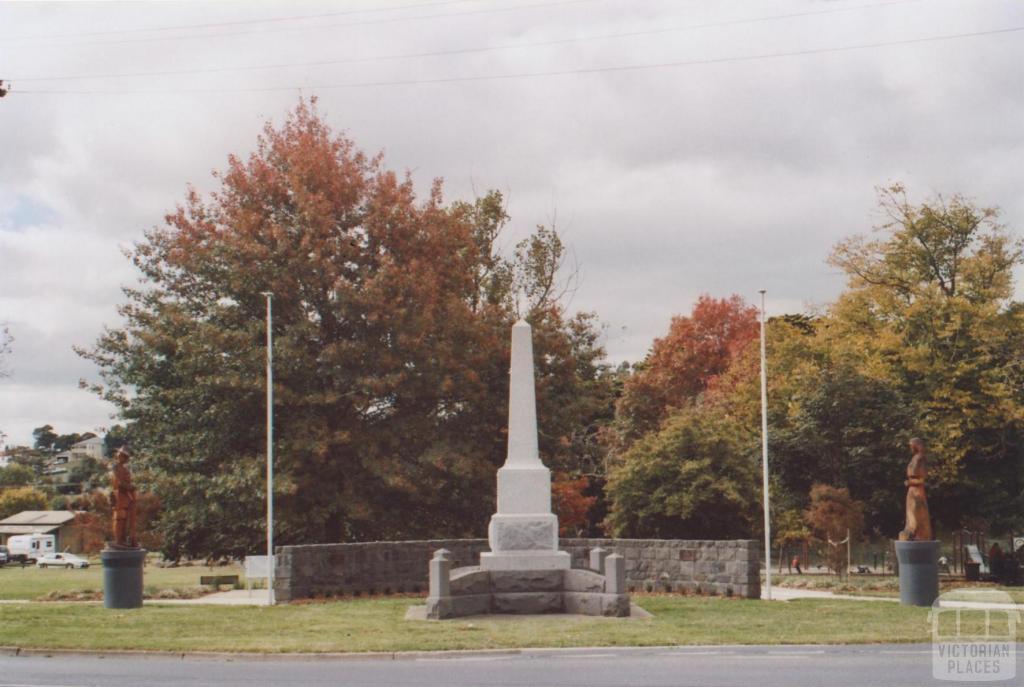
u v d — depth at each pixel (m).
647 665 17.47
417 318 42.12
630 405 76.69
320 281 42.16
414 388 42.75
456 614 24.16
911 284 59.75
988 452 55.09
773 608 25.78
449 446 42.62
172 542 44.44
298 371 41.41
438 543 31.81
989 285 58.28
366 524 43.53
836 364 54.38
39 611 26.00
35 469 162.12
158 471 42.50
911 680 15.52
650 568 30.66
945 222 59.56
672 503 47.00
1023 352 55.22
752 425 59.53
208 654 19.11
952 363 55.12
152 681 16.02
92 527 62.38
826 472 52.09
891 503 51.22
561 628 22.20
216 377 40.16
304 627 22.62
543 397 46.72
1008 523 53.66
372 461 41.34
